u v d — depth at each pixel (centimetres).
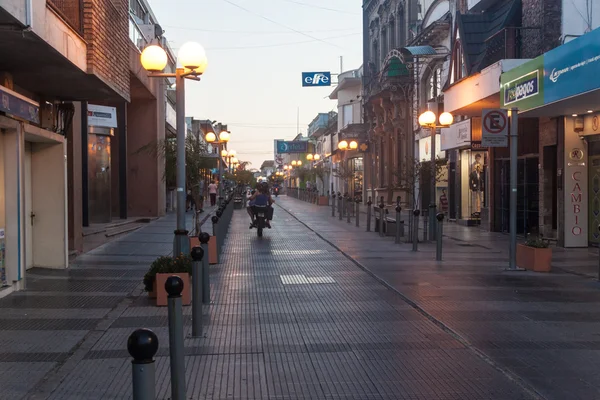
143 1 3017
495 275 1199
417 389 555
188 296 917
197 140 1659
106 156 2133
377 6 4359
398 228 1798
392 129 3847
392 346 696
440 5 3005
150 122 2816
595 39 1183
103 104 2441
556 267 1303
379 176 4228
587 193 1672
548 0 1739
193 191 1599
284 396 538
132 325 791
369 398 533
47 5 898
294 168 8294
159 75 1130
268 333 753
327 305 920
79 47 1062
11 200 994
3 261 988
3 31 834
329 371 606
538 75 1429
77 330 764
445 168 2831
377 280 1144
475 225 2508
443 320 820
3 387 557
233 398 533
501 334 749
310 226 2452
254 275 1202
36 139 1147
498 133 1266
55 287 1047
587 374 599
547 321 817
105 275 1173
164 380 573
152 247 1648
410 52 2733
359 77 5484
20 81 1163
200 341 715
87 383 570
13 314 850
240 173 6066
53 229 1227
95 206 2075
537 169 1967
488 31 2214
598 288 1059
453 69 2384
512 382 573
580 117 1638
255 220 2027
